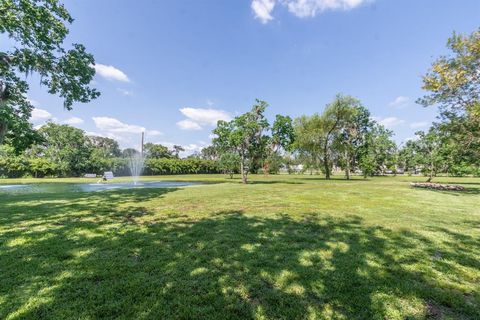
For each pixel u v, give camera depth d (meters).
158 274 2.88
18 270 2.92
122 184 21.84
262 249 3.74
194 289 2.56
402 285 2.67
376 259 3.39
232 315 2.13
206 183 22.78
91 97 9.25
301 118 30.50
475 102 10.46
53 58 8.38
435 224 5.38
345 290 2.56
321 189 13.84
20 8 7.51
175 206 7.65
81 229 4.75
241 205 7.89
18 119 8.61
